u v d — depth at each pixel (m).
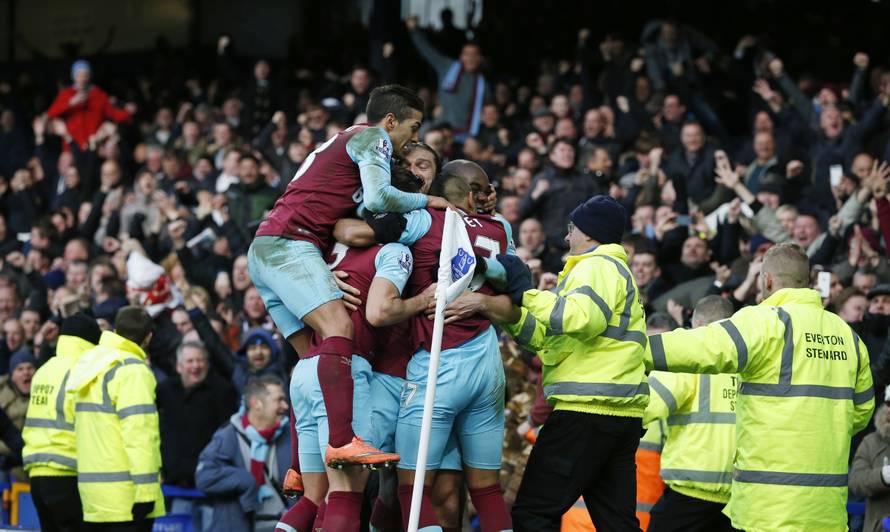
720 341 7.20
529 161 14.66
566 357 7.16
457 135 17.34
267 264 7.18
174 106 21.98
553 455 7.16
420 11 23.95
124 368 9.52
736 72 17.28
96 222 17.59
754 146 14.66
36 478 9.88
